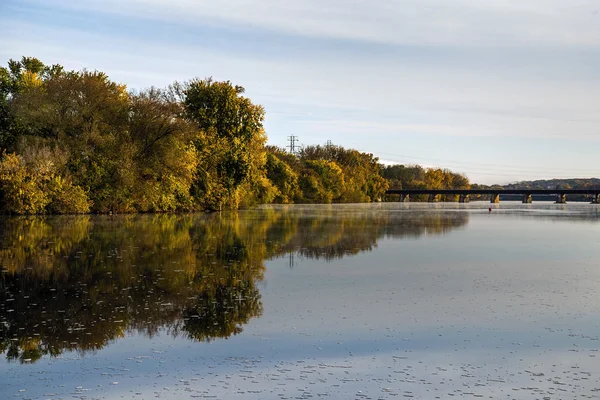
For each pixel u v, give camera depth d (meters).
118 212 59.00
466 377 9.75
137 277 19.25
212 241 31.36
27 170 51.78
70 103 55.47
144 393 8.97
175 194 65.94
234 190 73.94
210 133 70.00
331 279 19.17
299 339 11.91
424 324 13.19
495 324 13.24
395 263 23.30
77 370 10.01
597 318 13.85
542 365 10.38
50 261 22.70
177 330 12.59
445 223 52.16
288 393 8.98
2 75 65.31
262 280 18.97
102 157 56.88
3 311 14.28
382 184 171.62
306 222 50.78
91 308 14.63
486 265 22.88
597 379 9.68
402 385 9.37
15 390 9.09
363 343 11.66
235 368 10.12
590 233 40.56
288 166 121.56
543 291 17.27
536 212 87.88
